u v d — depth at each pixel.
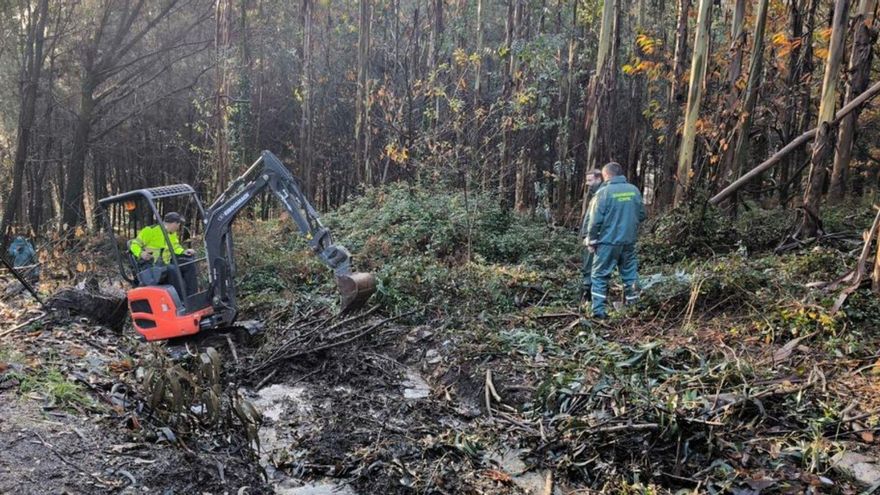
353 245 11.04
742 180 9.75
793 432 4.18
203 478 3.67
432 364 6.45
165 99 21.12
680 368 5.39
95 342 5.60
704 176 12.00
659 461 4.09
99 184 27.50
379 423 5.11
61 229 13.30
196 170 22.31
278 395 5.77
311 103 18.52
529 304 7.92
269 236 12.34
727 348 5.57
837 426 4.18
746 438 4.18
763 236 9.27
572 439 4.43
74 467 3.40
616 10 11.66
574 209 14.33
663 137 13.76
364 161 16.34
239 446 4.23
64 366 4.69
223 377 6.04
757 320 5.96
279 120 23.19
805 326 5.61
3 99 22.06
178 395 4.07
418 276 8.41
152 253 7.21
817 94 14.97
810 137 9.26
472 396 5.70
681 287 6.73
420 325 7.44
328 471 4.34
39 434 3.63
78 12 20.03
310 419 5.23
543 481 4.16
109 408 4.15
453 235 10.70
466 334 6.79
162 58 21.78
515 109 13.03
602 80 11.55
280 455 4.48
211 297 7.13
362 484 4.15
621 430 4.30
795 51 12.59
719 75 12.38
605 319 6.83
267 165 7.22
